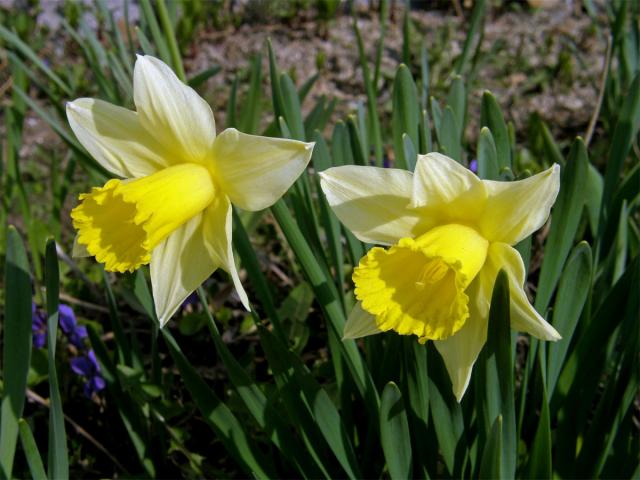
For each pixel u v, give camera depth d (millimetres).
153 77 260
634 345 310
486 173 304
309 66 825
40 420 432
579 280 299
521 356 449
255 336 475
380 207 265
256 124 520
